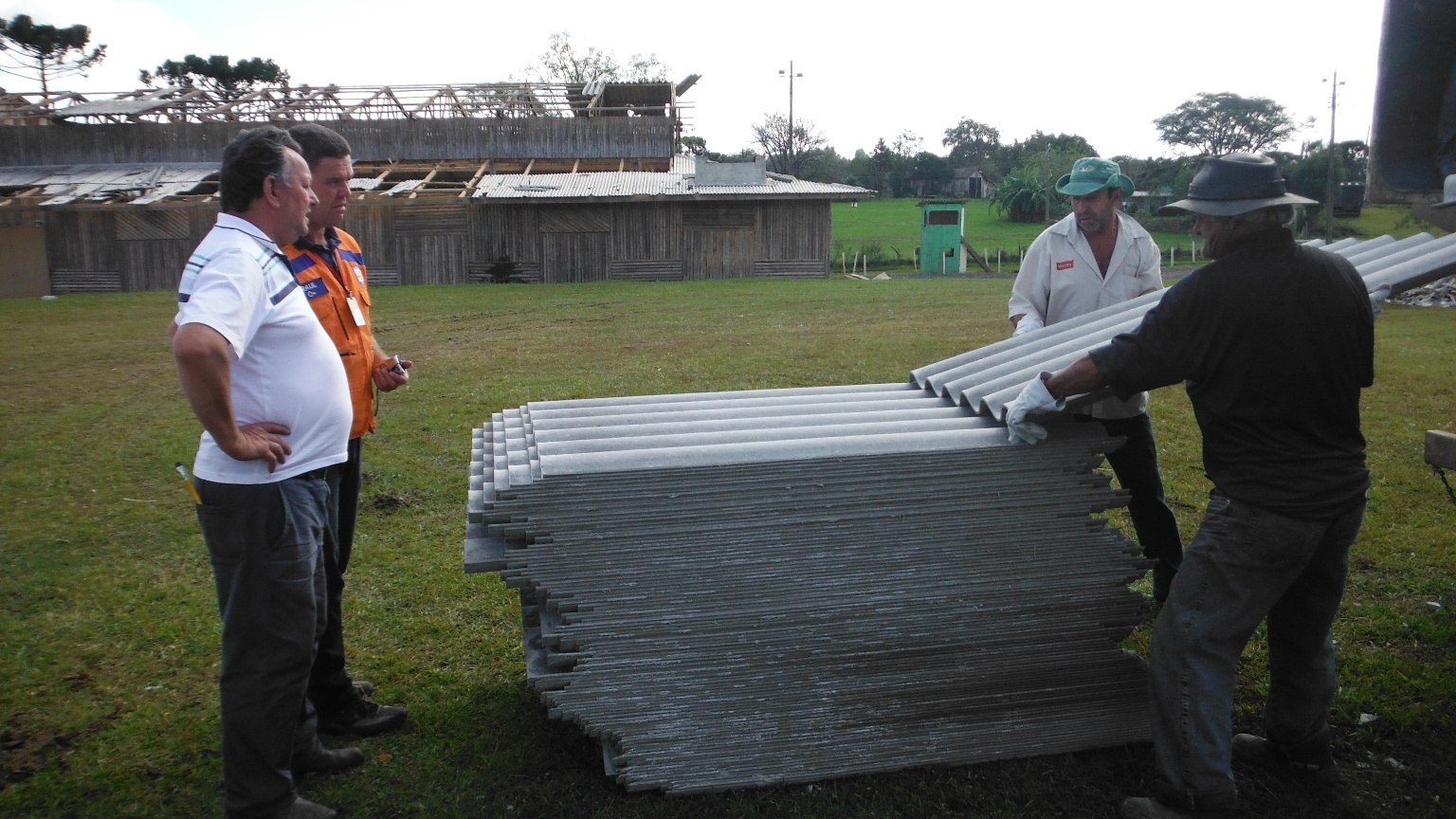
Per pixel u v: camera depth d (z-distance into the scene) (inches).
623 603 117.9
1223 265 106.2
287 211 107.7
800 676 122.3
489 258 965.2
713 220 988.6
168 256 930.7
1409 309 625.6
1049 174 2267.5
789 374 399.5
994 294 780.0
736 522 120.0
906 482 123.1
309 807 114.9
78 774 127.6
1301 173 1576.0
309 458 110.0
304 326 109.7
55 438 309.4
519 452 127.6
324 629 123.7
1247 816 115.6
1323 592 113.5
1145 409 157.9
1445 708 138.0
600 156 1163.3
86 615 175.0
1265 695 143.1
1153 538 164.1
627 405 154.8
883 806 118.7
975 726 126.7
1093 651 129.0
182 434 313.1
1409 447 270.8
